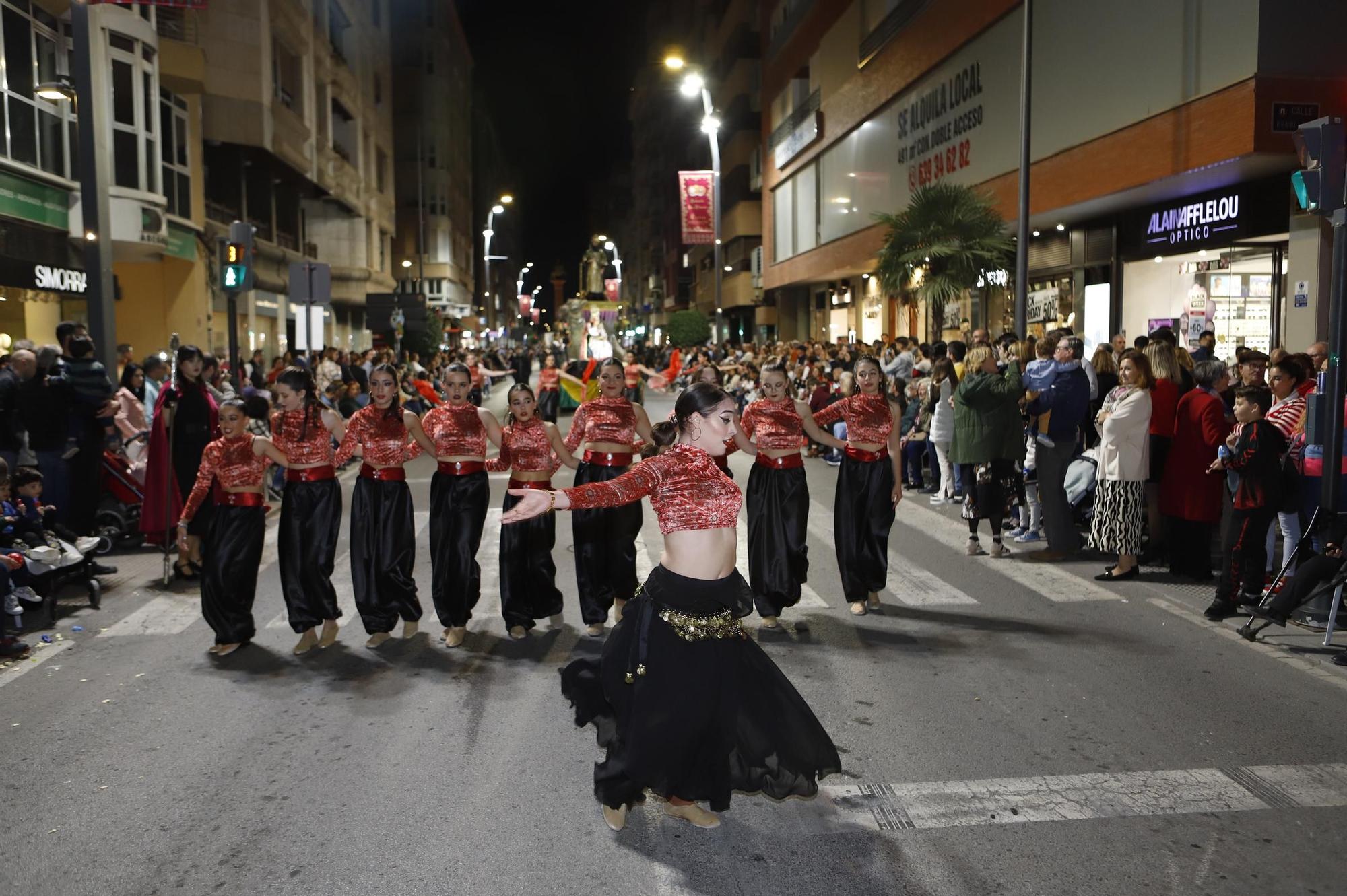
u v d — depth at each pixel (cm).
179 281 2623
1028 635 716
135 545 1096
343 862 409
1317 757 500
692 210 3512
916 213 1864
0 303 1852
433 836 430
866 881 392
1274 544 830
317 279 1928
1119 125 1669
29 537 777
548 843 423
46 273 1930
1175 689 598
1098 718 554
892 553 995
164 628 771
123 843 428
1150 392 890
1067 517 955
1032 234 2286
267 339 3466
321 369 1938
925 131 2620
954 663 655
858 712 570
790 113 4109
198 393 1018
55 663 687
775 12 4522
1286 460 772
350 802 464
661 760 403
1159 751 509
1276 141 1348
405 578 717
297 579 696
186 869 406
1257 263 1647
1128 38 1639
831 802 458
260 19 2819
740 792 421
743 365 2459
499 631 754
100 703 604
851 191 3322
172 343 1239
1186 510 845
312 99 3503
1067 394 945
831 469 1708
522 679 638
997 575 899
